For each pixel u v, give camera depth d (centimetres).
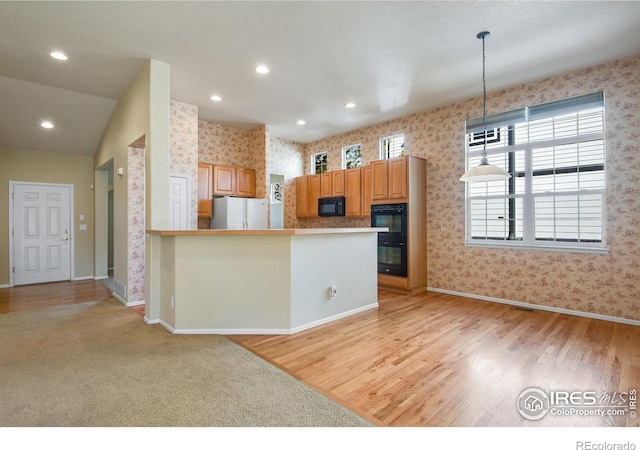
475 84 434
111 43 326
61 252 607
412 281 504
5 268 553
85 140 576
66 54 347
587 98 386
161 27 300
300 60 365
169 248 335
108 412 189
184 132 494
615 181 369
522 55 355
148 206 361
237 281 325
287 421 182
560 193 411
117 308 414
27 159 576
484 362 260
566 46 337
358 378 233
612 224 370
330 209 641
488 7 274
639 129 354
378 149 607
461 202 496
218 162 604
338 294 376
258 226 586
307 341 304
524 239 441
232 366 250
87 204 635
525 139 440
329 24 298
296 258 330
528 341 305
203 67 380
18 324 350
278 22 295
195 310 324
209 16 284
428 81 424
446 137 513
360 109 528
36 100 451
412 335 321
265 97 475
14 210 562
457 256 500
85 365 250
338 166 685
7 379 228
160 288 356
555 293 409
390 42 329
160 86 362
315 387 220
